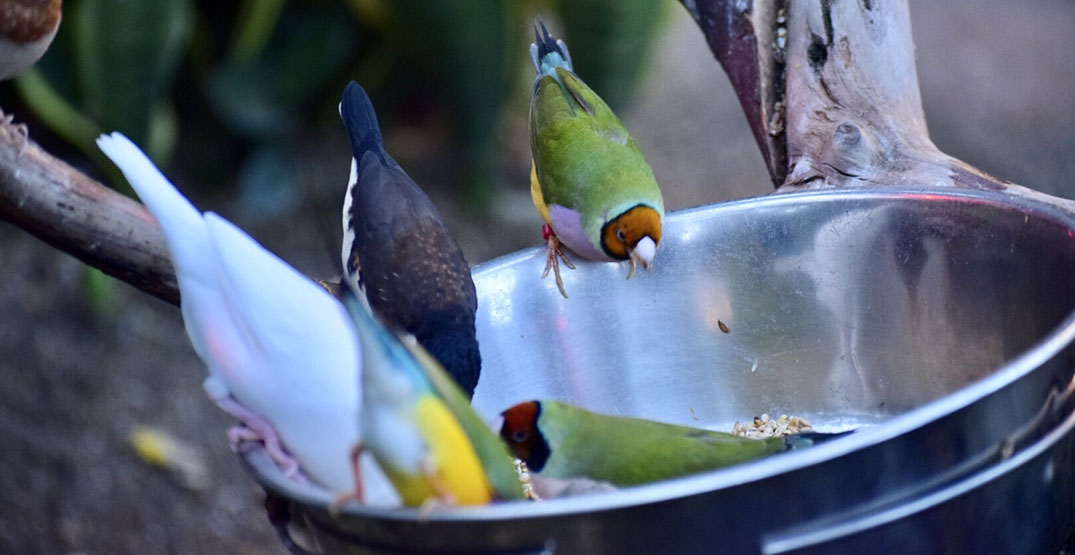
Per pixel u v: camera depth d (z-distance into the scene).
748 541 2.57
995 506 2.80
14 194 4.27
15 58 5.54
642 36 10.00
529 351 4.27
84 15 8.34
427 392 2.74
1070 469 3.09
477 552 2.61
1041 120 14.13
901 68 5.12
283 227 10.84
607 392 4.30
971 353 3.98
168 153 10.13
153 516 8.32
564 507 2.50
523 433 3.49
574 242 4.83
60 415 8.95
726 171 12.56
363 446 2.70
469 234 11.04
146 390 9.28
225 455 8.95
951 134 13.75
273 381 2.81
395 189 5.15
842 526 2.60
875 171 4.74
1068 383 2.93
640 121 13.27
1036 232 3.69
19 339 9.48
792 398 4.31
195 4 10.62
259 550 8.22
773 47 5.20
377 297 4.80
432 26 10.09
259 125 10.99
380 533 2.71
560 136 5.13
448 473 2.69
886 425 2.58
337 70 11.13
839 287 4.22
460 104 10.70
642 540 2.54
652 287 4.38
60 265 10.17
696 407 4.33
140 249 4.46
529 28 11.16
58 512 8.21
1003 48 15.77
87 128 9.07
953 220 3.96
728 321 4.34
